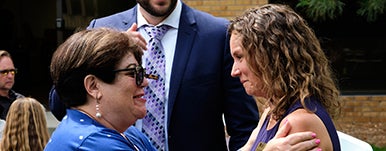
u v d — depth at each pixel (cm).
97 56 185
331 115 195
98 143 181
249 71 198
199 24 295
